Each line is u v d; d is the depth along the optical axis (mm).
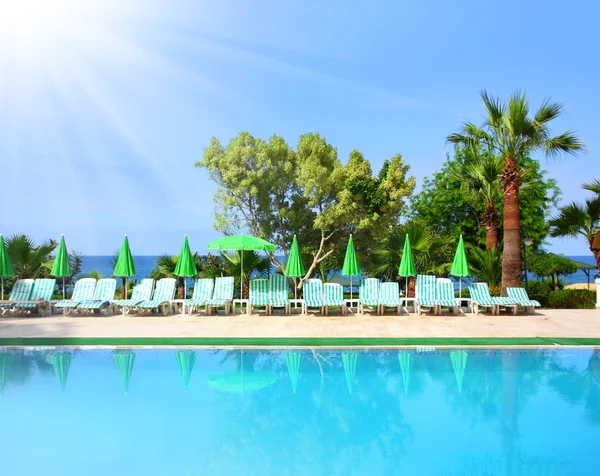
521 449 4945
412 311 13430
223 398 6477
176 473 4418
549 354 8688
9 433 5309
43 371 7656
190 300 12758
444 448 4996
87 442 5090
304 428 5523
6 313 12930
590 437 5262
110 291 13086
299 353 8727
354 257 13055
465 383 7129
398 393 6711
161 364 8047
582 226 16031
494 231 16969
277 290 12836
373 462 4668
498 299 12930
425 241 14875
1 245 12711
